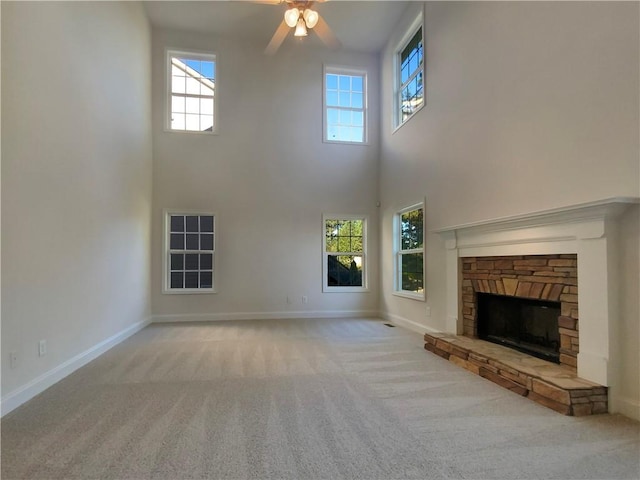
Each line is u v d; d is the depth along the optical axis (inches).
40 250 113.6
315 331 211.9
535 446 79.9
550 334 125.7
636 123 92.7
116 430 87.4
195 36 257.4
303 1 149.6
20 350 103.4
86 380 124.4
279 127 267.3
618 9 97.3
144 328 221.8
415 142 216.7
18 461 74.1
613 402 97.0
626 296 95.0
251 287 258.7
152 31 249.6
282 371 134.3
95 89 155.0
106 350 166.4
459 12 171.9
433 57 196.1
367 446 80.0
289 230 265.4
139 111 220.1
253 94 265.0
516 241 131.6
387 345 176.1
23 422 92.0
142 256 225.6
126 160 195.6
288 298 263.1
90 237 150.3
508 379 116.2
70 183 133.1
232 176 259.4
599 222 98.3
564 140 114.4
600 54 102.4
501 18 143.4
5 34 97.0
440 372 133.0
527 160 129.8
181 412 97.9
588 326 102.5
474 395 110.1
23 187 105.0
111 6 173.0
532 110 127.5
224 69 261.4
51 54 120.3
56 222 123.1
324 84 274.4
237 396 109.5
